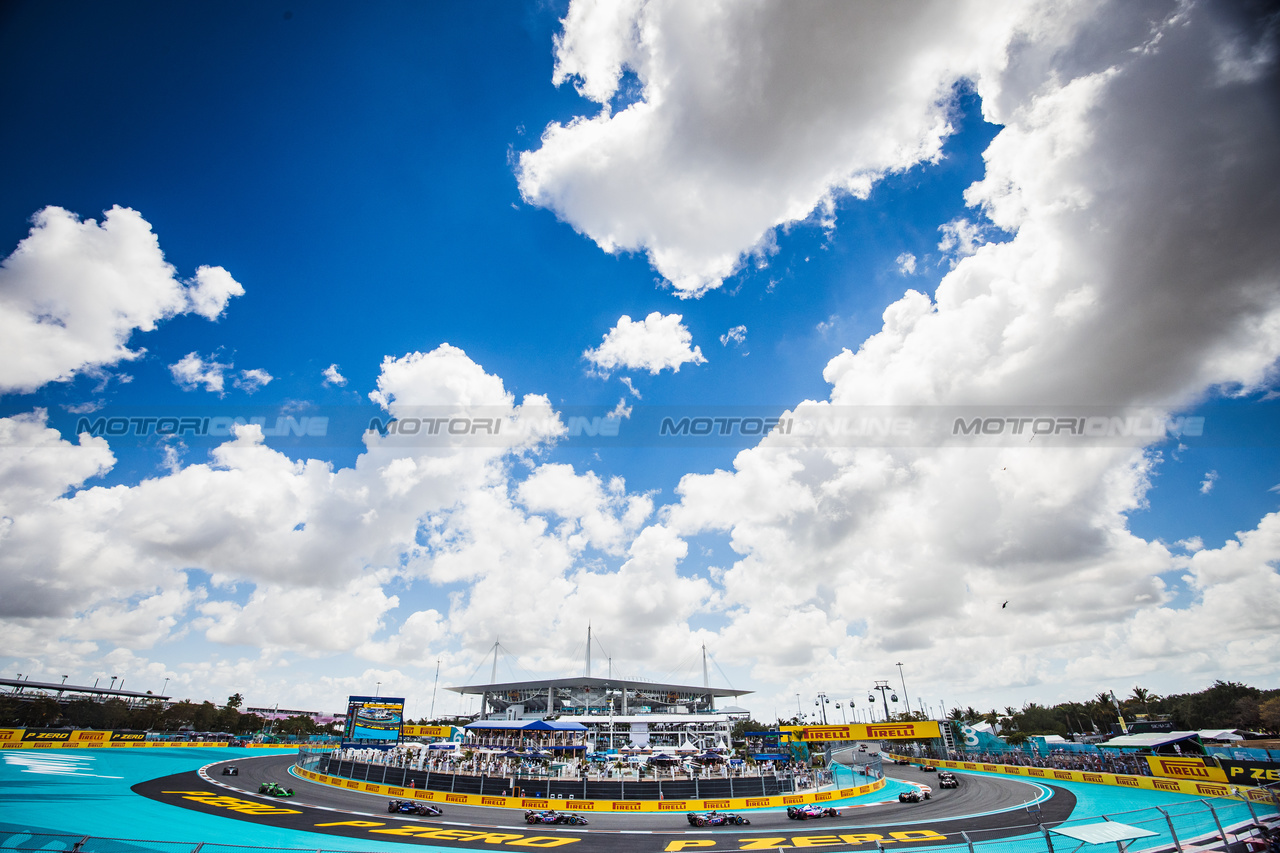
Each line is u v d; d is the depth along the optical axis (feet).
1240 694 328.29
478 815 135.33
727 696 466.29
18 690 439.22
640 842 106.93
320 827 112.88
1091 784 167.63
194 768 207.31
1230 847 71.82
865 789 179.52
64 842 65.46
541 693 385.29
